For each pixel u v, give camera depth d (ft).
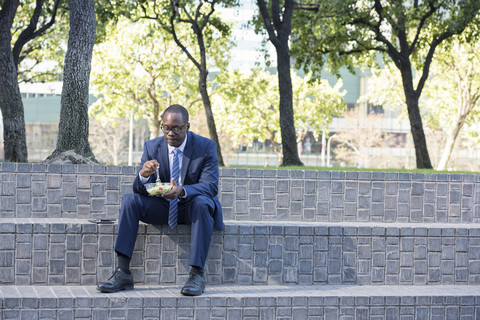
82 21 29.01
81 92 28.76
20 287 15.96
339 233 17.84
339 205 20.10
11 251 16.29
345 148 189.98
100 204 18.86
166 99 111.65
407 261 18.29
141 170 16.43
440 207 20.59
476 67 102.47
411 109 62.13
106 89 104.63
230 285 17.21
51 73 78.48
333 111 135.03
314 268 17.69
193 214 16.12
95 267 16.63
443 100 115.34
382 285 18.06
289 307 15.64
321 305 15.84
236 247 17.26
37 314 14.53
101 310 14.80
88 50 29.12
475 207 20.77
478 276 18.72
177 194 16.11
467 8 58.18
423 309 16.42
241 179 19.70
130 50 100.22
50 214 18.67
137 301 14.96
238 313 15.40
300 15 63.21
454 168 178.50
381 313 16.19
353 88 243.40
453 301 16.60
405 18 60.59
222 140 168.55
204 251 16.01
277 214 19.83
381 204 20.29
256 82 106.11
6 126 38.47
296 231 17.54
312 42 63.62
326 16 58.54
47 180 18.67
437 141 174.70
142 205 16.30
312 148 235.81
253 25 65.16
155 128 107.55
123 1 59.72
